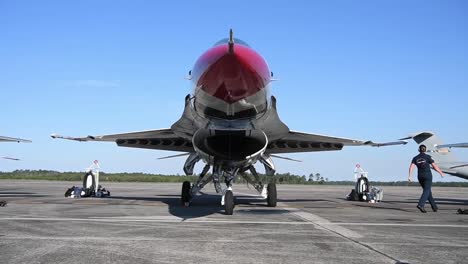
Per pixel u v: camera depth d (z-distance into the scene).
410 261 5.68
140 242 6.92
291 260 5.69
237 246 6.65
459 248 6.62
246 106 9.99
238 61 8.99
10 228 8.37
